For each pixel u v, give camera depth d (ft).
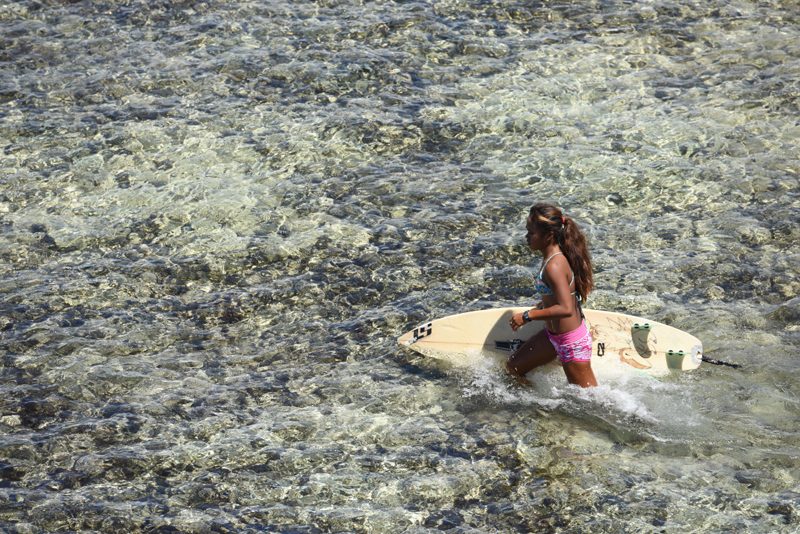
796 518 46.39
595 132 103.76
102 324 70.49
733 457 52.47
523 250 81.82
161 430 56.90
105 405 59.82
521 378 62.03
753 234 81.56
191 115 108.58
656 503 48.39
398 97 112.88
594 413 57.88
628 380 61.98
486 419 58.03
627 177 93.76
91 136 103.60
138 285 76.33
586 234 83.76
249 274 78.48
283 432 56.75
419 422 57.88
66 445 55.11
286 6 139.23
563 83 115.44
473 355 66.18
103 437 56.03
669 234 82.99
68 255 81.15
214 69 119.75
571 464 52.60
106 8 138.72
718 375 61.87
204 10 137.49
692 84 113.91
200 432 56.70
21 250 81.56
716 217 85.15
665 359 63.46
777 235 81.10
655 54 122.62
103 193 92.22
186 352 67.00
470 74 118.42
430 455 54.03
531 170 96.43
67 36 129.80
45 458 53.78
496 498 49.67
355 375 64.03
